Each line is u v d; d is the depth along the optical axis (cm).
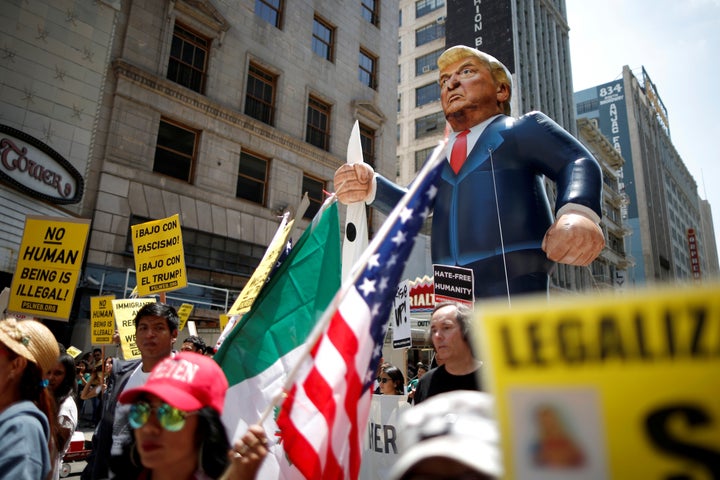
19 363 224
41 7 1316
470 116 458
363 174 479
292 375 178
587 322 77
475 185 425
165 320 329
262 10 1991
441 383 291
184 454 173
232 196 1745
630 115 6431
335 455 205
